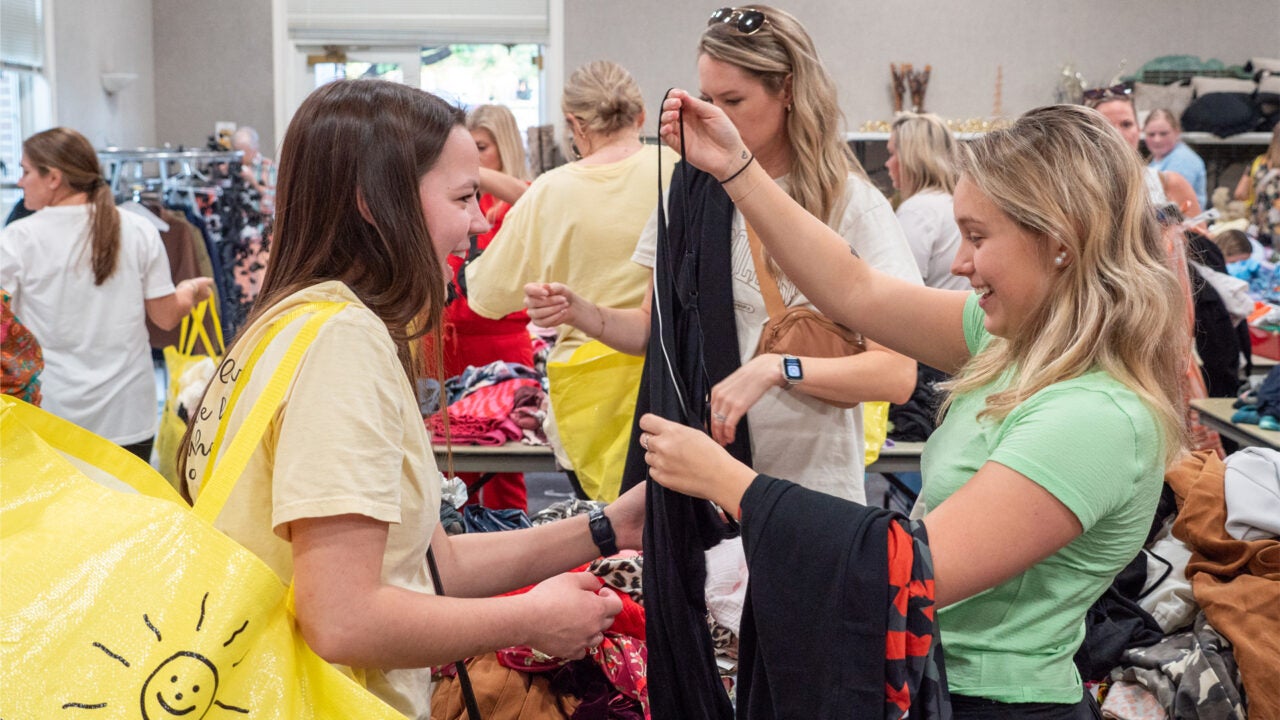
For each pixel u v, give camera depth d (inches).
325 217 50.6
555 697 79.8
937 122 169.2
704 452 54.9
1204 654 87.1
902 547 48.9
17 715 39.2
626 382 118.3
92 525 43.8
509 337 153.3
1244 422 134.7
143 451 164.6
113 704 40.4
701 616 66.3
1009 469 50.4
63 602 41.4
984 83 331.0
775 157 81.6
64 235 152.5
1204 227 211.9
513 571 62.7
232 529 47.6
